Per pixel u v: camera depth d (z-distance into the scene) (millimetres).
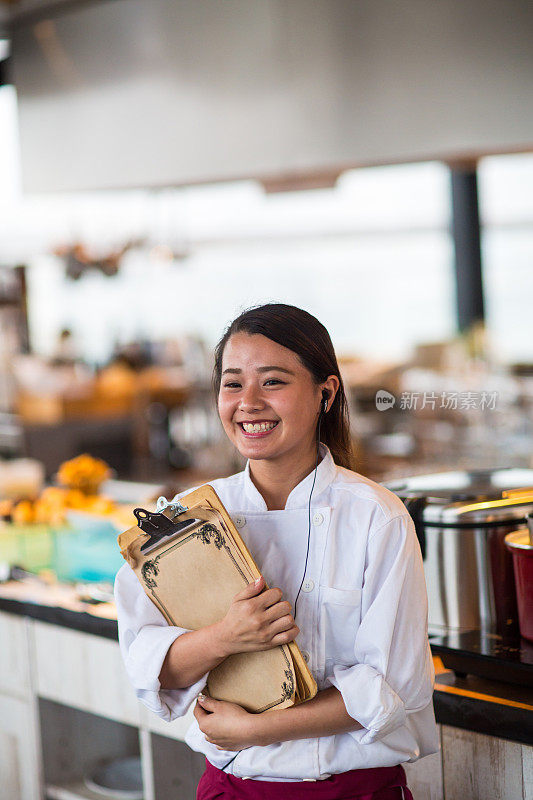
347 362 7234
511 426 5293
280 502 1450
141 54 3752
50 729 2512
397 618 1328
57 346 8133
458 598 1757
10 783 2594
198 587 1387
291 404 1366
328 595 1366
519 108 3084
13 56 4098
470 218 7809
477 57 3121
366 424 6504
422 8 3186
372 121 3346
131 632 1423
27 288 7902
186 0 3611
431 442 5797
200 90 3656
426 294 9688
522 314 9156
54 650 2416
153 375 8398
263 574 1419
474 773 1636
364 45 3312
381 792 1385
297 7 3404
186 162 3748
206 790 1481
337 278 10047
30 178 4176
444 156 3311
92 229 8320
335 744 1357
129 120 3846
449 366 6484
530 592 1658
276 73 3490
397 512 1372
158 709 1398
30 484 4289
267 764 1369
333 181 4168
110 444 7969
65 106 3996
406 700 1323
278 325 1379
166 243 6828
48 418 7703
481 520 1736
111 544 2514
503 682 1661
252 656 1358
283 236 9383
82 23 3863
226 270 10266
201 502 1377
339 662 1375
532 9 3008
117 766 2572
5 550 2742
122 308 9344
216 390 1500
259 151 3580
